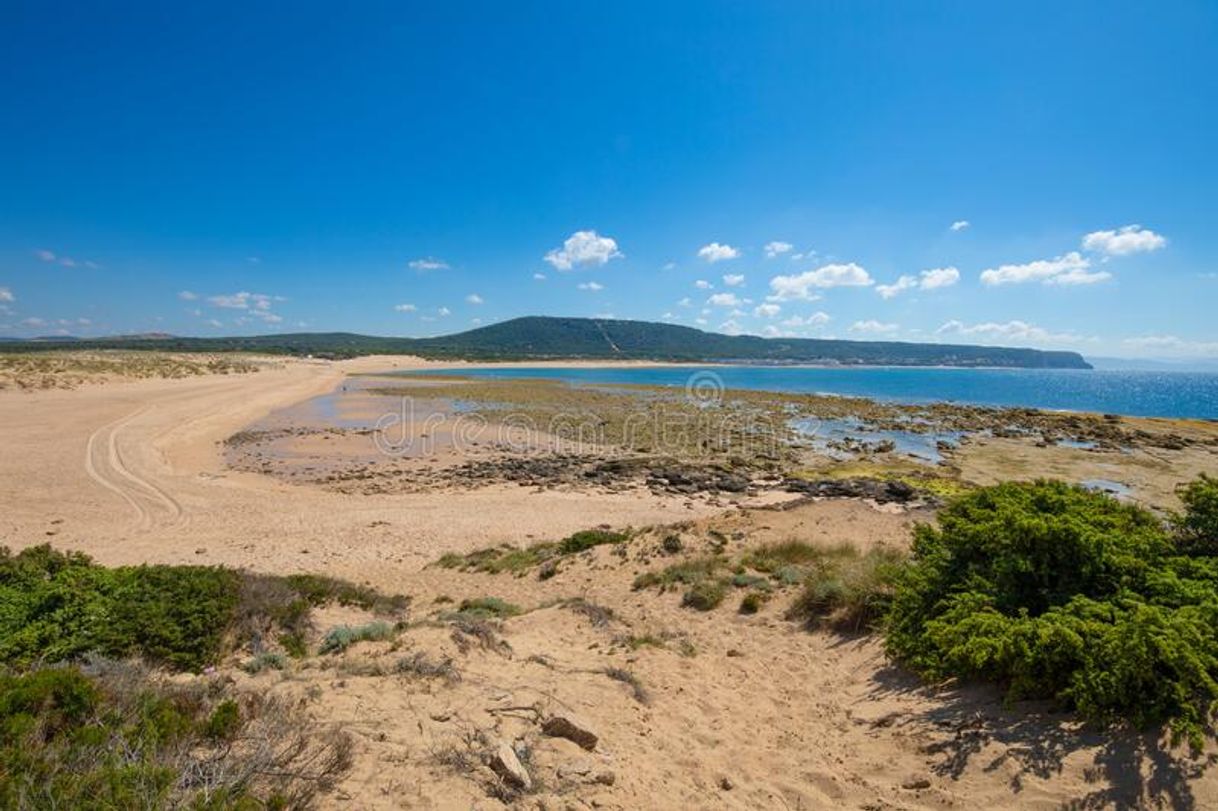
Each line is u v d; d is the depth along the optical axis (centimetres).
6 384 3800
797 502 1662
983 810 376
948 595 602
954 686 525
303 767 383
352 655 684
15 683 406
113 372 4947
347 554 1491
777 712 561
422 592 1188
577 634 829
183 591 801
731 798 419
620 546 1321
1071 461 2656
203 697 478
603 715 538
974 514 691
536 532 1705
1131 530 624
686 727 531
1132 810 347
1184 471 2450
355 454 2798
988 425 3853
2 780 315
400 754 424
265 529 1667
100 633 699
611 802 397
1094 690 417
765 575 1041
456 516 1847
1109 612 489
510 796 386
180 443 2772
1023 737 427
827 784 429
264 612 824
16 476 2020
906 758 442
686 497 2134
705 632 819
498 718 500
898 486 2088
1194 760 367
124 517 1709
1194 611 460
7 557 898
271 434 3197
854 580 803
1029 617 533
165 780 330
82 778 322
